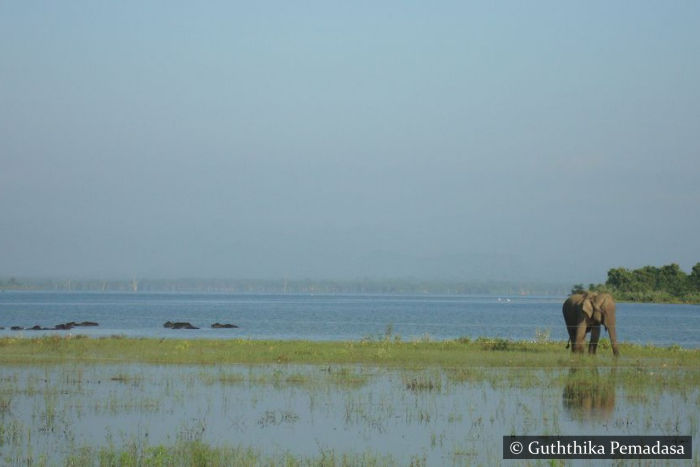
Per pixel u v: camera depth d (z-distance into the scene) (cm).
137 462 2372
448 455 2520
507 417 3086
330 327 10988
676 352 5541
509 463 2442
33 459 2431
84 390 3684
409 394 3603
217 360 4881
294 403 3372
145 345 5766
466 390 3716
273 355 5122
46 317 13912
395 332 9781
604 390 3719
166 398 3488
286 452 2523
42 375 4188
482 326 11638
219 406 3303
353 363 4791
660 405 3341
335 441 2705
